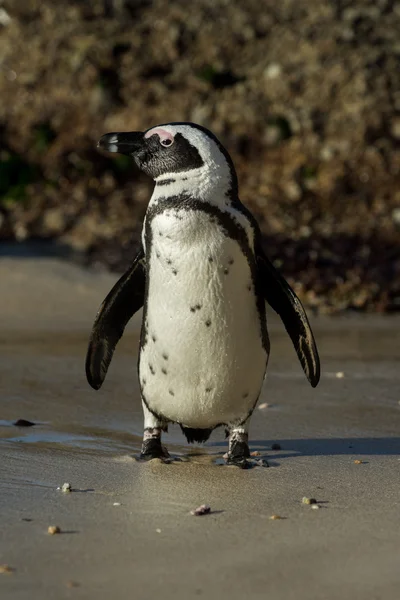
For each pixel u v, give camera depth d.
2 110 52.91
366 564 10.03
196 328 14.38
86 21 58.03
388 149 50.81
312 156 50.53
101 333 15.87
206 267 14.20
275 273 15.10
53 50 55.91
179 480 13.90
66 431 17.20
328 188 48.31
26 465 14.62
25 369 23.23
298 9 58.84
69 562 10.05
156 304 14.60
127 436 16.97
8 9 58.28
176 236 14.20
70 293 33.84
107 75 54.66
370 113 52.28
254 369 14.98
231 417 15.20
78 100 53.09
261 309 15.02
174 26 57.66
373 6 58.84
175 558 10.20
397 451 15.93
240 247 14.38
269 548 10.56
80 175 49.38
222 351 14.53
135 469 14.59
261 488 13.45
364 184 48.94
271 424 18.06
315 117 52.38
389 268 38.66
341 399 20.36
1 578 9.56
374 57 55.25
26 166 49.44
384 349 27.02
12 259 37.75
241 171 50.44
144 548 10.53
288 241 40.69
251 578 9.60
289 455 15.67
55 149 50.50
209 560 10.13
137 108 52.59
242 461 14.91
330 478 14.06
